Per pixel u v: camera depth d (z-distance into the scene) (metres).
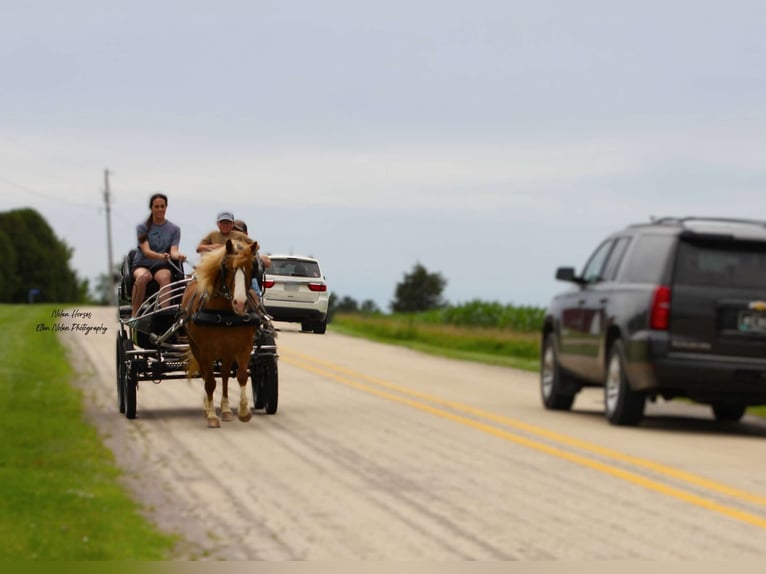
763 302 21.72
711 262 21.98
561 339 25.81
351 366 38.81
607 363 23.53
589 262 25.86
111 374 34.09
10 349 42.47
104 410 25.05
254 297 22.59
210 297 21.91
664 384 21.86
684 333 21.75
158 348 23.47
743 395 21.84
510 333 62.06
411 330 64.44
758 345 21.67
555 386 26.09
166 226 24.48
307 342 53.19
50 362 37.34
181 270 24.48
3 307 99.38
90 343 48.12
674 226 22.58
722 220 23.14
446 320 75.81
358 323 73.69
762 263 22.06
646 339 21.86
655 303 21.88
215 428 21.81
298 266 36.94
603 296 23.77
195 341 22.28
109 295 174.38
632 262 23.30
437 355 48.06
